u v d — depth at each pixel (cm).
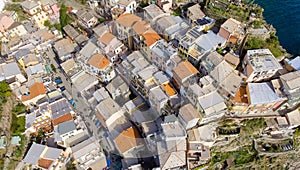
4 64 7606
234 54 6681
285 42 7938
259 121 6388
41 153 6378
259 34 7088
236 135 6372
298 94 6034
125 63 7412
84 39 8625
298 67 6544
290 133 6550
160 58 6975
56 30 9006
